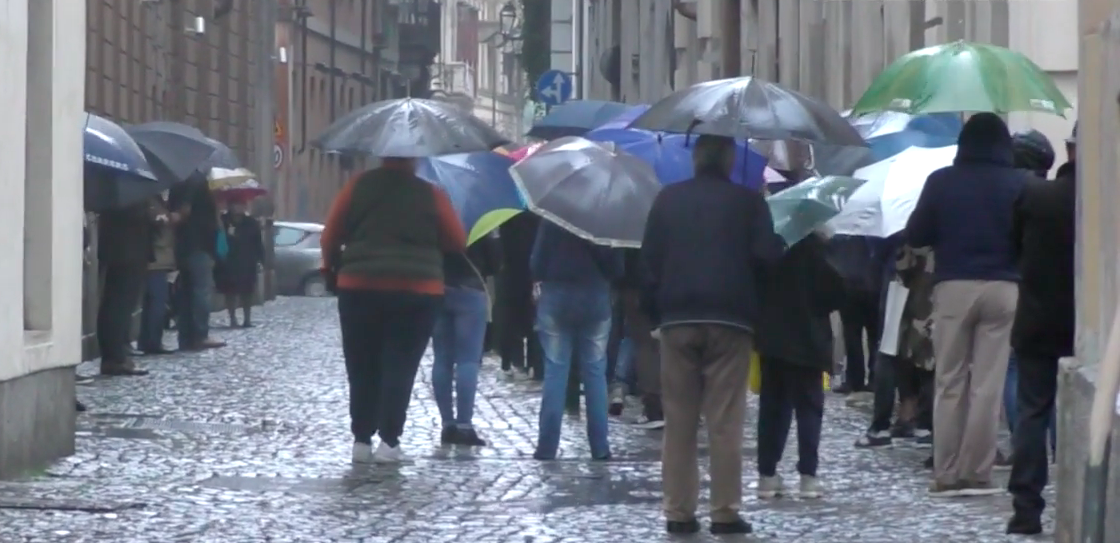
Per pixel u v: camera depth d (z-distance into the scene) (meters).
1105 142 13.09
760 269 15.70
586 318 20.84
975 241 17.23
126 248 31.70
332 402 27.77
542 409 21.02
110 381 30.94
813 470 17.78
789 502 17.58
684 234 15.51
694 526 15.72
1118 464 11.80
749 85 16.28
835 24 42.84
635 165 20.44
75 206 20.17
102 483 18.23
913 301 21.59
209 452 21.20
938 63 18.30
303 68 101.62
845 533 15.62
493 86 187.38
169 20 61.09
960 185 17.28
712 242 15.47
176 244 39.03
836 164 24.27
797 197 17.53
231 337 44.78
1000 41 29.53
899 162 20.86
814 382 17.70
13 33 18.17
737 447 15.62
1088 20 13.78
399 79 131.12
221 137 69.81
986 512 16.58
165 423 24.34
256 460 20.55
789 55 46.62
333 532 15.52
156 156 30.53
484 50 191.00
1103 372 9.16
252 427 24.14
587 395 21.03
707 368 15.64
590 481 19.12
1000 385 17.47
